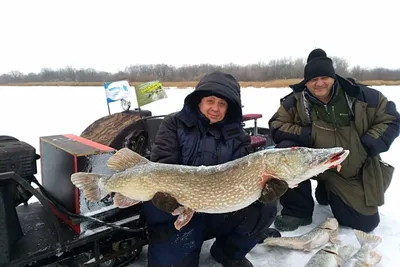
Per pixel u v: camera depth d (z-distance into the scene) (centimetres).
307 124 346
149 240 250
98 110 1418
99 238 245
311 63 325
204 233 259
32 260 215
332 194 344
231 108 256
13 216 226
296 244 294
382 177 330
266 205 247
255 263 280
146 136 325
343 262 271
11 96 2288
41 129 950
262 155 206
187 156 249
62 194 262
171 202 208
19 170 227
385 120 323
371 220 330
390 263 279
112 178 214
